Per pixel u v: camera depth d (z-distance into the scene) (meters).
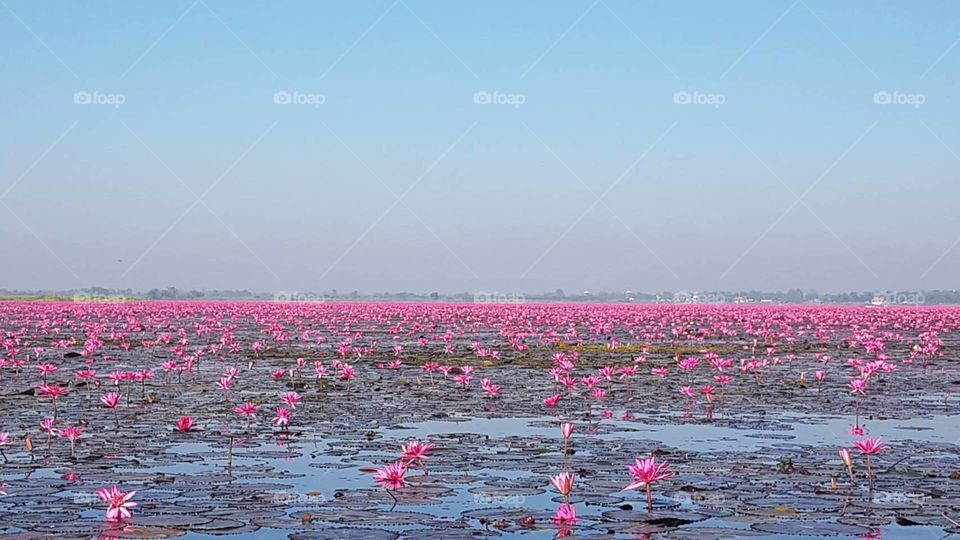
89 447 10.59
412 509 7.47
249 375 20.09
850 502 7.74
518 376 20.45
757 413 14.27
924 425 12.91
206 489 8.23
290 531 6.72
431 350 27.95
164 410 14.09
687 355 26.64
